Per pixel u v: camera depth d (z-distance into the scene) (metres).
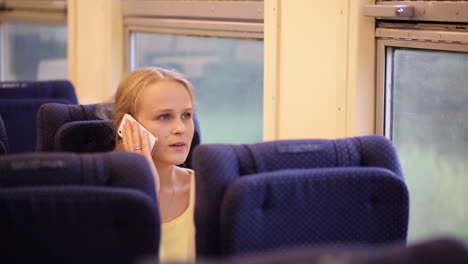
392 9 2.11
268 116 2.69
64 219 1.18
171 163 1.86
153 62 3.60
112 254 1.19
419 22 2.12
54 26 4.36
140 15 3.57
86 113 2.18
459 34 1.99
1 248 1.17
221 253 1.26
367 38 2.29
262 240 1.27
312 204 1.30
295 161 1.37
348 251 0.86
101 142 2.08
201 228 1.29
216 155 1.29
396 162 1.42
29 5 4.41
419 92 2.21
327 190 1.30
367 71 2.31
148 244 1.19
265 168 1.34
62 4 4.17
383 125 2.32
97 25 3.76
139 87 1.89
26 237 1.17
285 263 0.81
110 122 2.06
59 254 1.19
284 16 2.59
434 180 2.21
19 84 2.88
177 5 3.29
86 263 1.19
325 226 1.31
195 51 3.28
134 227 1.19
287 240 1.29
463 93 2.06
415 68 2.21
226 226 1.24
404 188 1.34
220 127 3.21
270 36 2.64
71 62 3.98
